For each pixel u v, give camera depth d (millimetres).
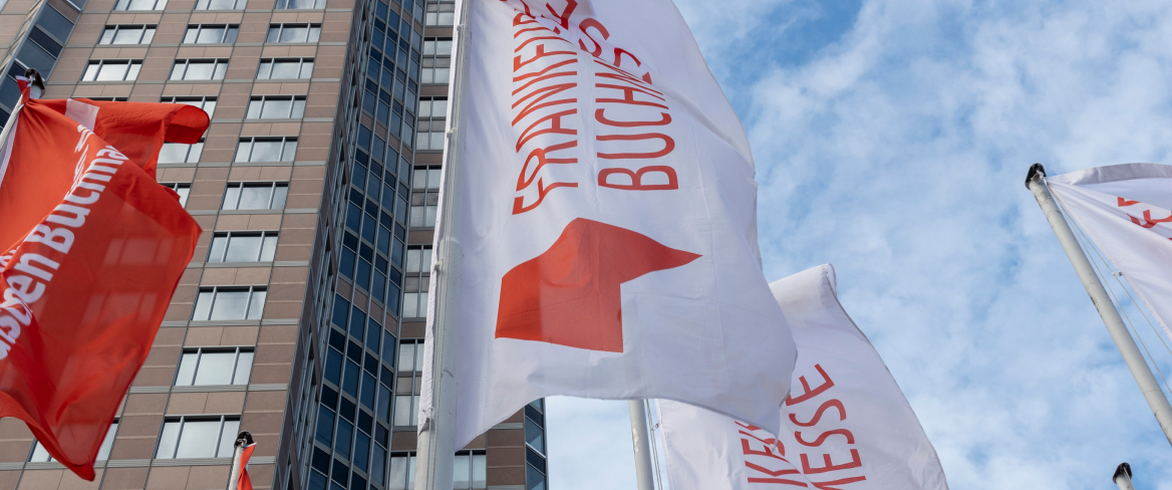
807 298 15586
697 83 11344
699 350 7930
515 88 10117
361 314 52469
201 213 44938
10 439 35125
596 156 9281
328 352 48250
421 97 69938
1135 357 13656
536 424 52281
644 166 9297
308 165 48031
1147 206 14508
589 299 8086
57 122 12094
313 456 43656
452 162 9109
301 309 41375
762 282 8531
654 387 7605
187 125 12664
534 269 8352
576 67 10203
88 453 9078
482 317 8141
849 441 13945
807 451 13914
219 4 56719
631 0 11586
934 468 13586
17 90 48406
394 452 48781
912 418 14102
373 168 61000
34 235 10047
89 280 10094
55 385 9281
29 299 9578
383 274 56406
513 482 47906
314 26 56500
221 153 48000
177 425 36594
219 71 52781
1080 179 15250
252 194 46250
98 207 10617
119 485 34469
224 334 39875
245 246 43812
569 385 7570
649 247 8555
